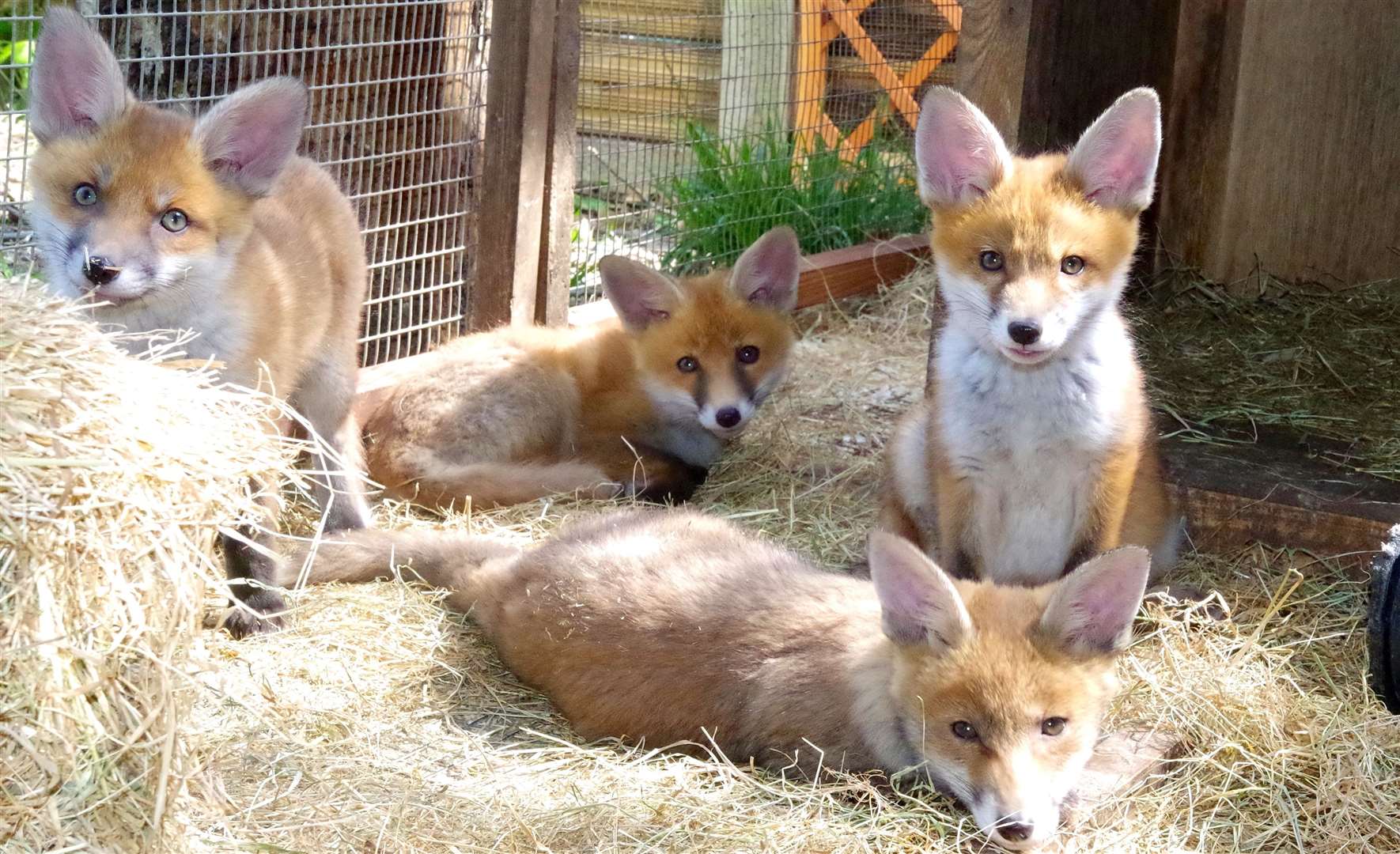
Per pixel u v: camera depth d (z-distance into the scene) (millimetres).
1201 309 2307
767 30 2953
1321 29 2322
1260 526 1884
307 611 1743
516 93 2104
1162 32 2314
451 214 2121
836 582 1678
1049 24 2014
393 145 2074
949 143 1750
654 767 1599
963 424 1757
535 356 2078
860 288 2539
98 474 1425
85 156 1669
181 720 1452
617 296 2088
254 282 1725
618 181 2590
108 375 1462
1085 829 1562
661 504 2014
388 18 2041
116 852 1425
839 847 1528
